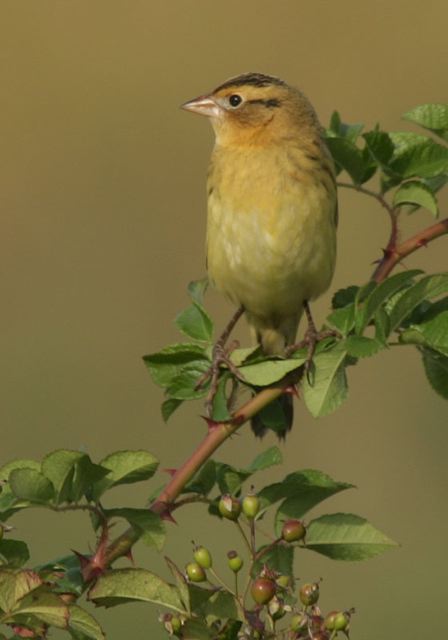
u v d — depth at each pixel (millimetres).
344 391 7203
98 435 17172
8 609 6000
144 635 12586
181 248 20562
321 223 10250
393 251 7719
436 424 17797
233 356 7344
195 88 23188
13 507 6430
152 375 7359
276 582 6395
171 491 6789
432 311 7270
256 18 23625
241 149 10406
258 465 6984
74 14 23922
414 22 23281
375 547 6633
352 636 14156
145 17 23938
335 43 23078
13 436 17234
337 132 8984
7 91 22875
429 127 8023
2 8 23859
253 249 10289
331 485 6688
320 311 19328
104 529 6531
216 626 6309
